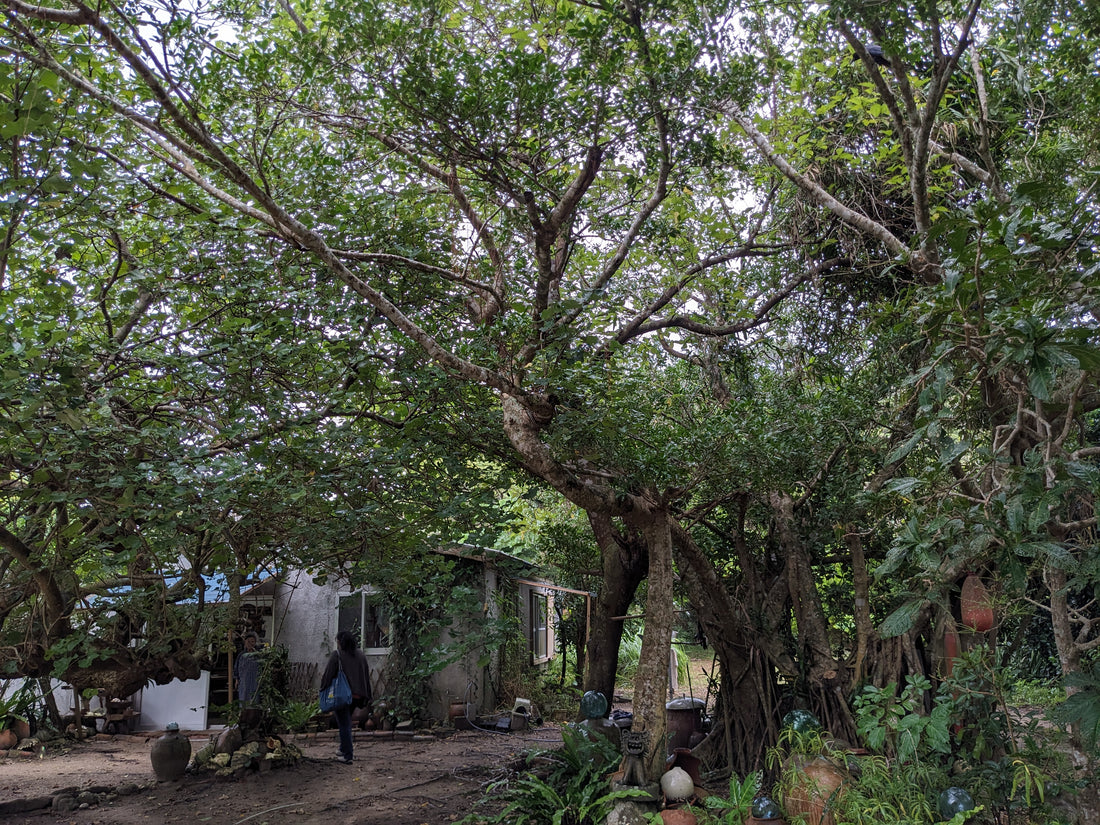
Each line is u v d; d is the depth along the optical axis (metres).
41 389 4.53
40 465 5.02
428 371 6.65
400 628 13.29
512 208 7.07
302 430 5.86
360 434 6.38
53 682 12.30
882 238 7.00
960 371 4.78
